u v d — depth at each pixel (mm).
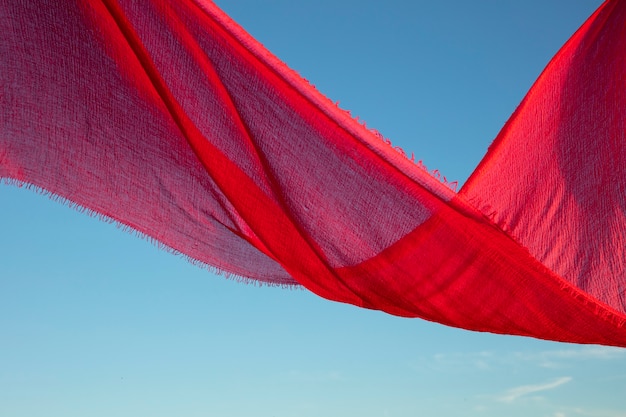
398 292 3764
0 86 3590
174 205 3727
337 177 3631
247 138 3637
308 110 3561
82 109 3635
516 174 4609
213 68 3568
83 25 3598
